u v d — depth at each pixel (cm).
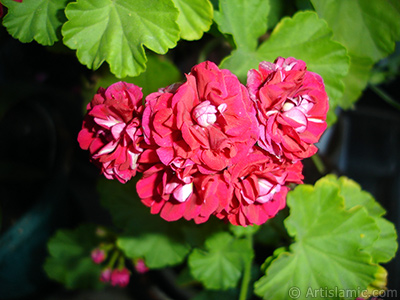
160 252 22
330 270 19
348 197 20
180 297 24
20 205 27
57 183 26
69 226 30
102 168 13
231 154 11
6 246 24
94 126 13
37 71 26
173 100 11
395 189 29
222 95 11
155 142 11
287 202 18
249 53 17
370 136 31
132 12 14
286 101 12
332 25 18
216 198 12
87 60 14
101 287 26
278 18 20
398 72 26
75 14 14
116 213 22
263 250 23
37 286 29
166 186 12
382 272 19
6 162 26
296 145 12
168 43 14
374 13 18
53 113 28
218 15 16
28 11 15
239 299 20
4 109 25
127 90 12
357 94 20
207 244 21
